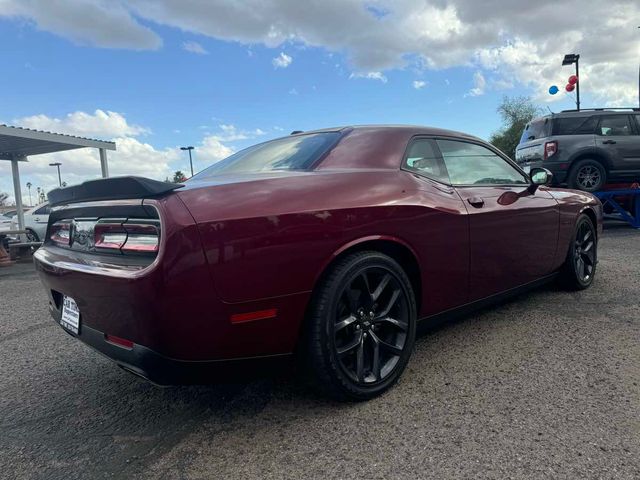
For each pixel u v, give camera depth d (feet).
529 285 12.84
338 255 7.86
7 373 10.75
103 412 8.66
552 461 6.54
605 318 12.35
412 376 9.36
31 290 21.48
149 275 6.52
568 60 56.90
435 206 9.36
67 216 8.96
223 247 6.75
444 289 9.84
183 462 6.96
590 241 15.37
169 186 7.12
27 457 7.27
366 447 7.07
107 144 42.96
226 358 7.15
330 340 7.73
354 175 8.61
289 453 7.02
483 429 7.39
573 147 29.55
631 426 7.32
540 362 9.80
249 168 9.77
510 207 11.36
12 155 42.91
